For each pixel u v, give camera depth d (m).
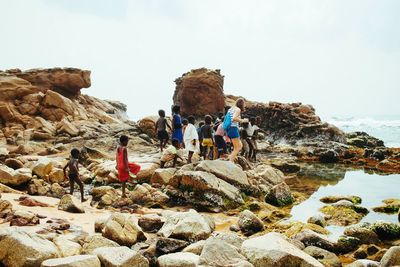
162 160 11.58
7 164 11.73
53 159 12.95
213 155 13.25
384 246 6.30
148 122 22.44
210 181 9.34
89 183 11.35
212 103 34.00
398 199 9.80
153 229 6.81
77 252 5.12
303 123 28.75
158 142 21.16
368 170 16.36
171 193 9.60
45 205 7.94
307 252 5.82
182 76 37.69
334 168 17.05
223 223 7.90
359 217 8.13
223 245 5.07
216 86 34.06
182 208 8.99
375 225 6.77
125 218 6.20
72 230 6.23
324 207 8.94
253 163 15.77
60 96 25.48
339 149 21.81
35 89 26.31
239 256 4.99
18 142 20.00
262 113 32.34
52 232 5.88
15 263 4.48
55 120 24.80
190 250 5.46
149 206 8.93
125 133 21.61
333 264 5.45
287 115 30.03
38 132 21.06
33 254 4.49
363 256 5.81
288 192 9.96
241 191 10.22
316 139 26.58
